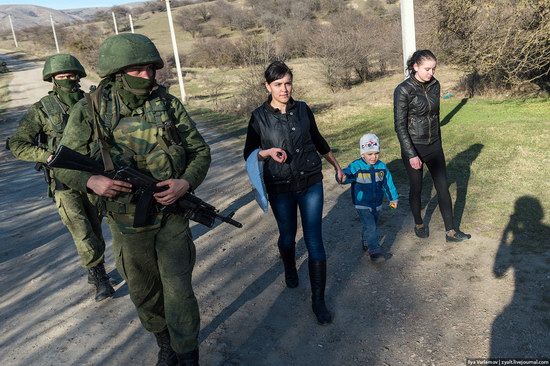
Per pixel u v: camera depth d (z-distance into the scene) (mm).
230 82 26000
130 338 3133
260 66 15055
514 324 2896
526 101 10766
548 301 3090
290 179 3055
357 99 15148
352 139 8891
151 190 2262
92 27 80125
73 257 4660
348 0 65688
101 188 2188
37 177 9109
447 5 10961
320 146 3332
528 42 9594
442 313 3090
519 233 4094
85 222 3572
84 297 3783
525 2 9539
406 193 5438
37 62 55688
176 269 2426
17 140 3416
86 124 2271
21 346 3160
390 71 20641
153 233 2391
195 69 40406
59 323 3414
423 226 4227
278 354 2832
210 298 3570
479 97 12055
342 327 3049
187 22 67375
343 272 3779
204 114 15383
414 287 3441
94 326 3322
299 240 4422
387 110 11992
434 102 3824
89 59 40500
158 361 2766
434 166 4016
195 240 4758
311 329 3057
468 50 10969
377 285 3527
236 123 12766
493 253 3801
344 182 3713
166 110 2363
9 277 4348
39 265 4555
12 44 89688
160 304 2629
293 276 3553
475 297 3230
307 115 3113
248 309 3359
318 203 3096
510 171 5738
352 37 19078
